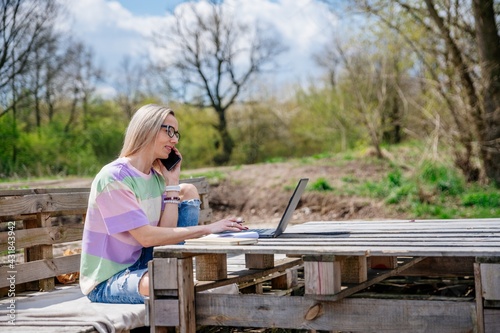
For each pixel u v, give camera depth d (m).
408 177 16.19
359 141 27.06
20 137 29.42
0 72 25.62
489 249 3.03
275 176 16.84
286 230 4.43
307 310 3.30
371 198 14.68
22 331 3.49
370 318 3.21
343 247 3.24
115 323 3.62
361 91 21.73
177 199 4.26
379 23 17.02
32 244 4.76
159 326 3.44
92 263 4.06
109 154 35.06
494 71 14.99
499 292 2.95
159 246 3.55
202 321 3.50
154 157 4.18
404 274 5.27
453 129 15.38
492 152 15.20
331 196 14.81
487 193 14.34
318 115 34.56
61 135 32.50
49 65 29.28
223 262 3.74
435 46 15.33
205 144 39.81
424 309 3.11
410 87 18.33
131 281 3.91
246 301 3.41
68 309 3.83
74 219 11.19
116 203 3.90
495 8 14.89
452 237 3.71
